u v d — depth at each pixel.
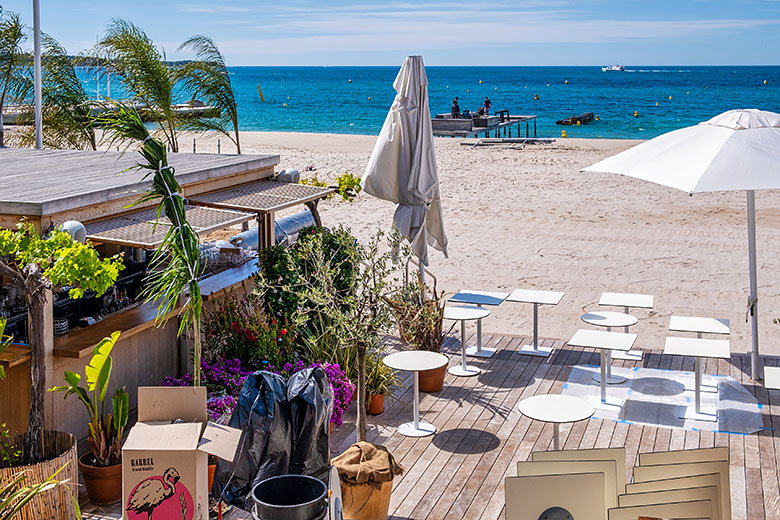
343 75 178.50
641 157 7.55
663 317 11.20
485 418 7.30
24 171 7.90
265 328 7.34
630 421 7.19
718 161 6.91
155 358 7.22
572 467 4.21
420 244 8.77
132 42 14.76
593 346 7.29
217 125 15.84
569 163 28.77
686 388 7.99
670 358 9.05
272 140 40.47
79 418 6.30
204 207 7.83
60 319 6.27
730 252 15.09
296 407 5.66
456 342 9.63
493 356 9.10
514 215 18.92
